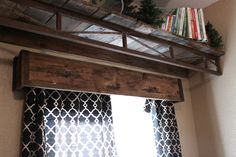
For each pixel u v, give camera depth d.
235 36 2.23
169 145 2.05
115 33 1.56
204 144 2.32
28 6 1.28
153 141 2.03
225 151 2.18
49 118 1.52
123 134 1.93
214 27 2.39
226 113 2.21
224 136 2.20
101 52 1.89
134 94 1.82
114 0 1.58
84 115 1.66
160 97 1.99
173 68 2.38
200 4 2.45
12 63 1.50
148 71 2.15
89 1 1.42
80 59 1.78
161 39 1.79
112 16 1.46
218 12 2.39
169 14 1.99
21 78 1.37
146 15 1.63
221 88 2.27
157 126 2.05
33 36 1.59
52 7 1.32
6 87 1.45
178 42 1.88
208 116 2.33
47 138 1.48
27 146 1.39
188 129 2.35
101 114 1.73
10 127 1.42
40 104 1.48
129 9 1.59
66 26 1.54
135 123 2.00
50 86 1.45
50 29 1.28
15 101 1.46
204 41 2.01
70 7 1.35
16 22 1.18
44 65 1.46
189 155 2.27
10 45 1.52
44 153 1.41
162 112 2.11
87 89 1.59
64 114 1.58
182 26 1.92
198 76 2.45
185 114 2.38
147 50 1.95
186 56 2.18
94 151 1.61
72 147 1.54
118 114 1.94
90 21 1.45
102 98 1.78
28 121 1.43
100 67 1.69
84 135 1.62
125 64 2.01
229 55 2.24
